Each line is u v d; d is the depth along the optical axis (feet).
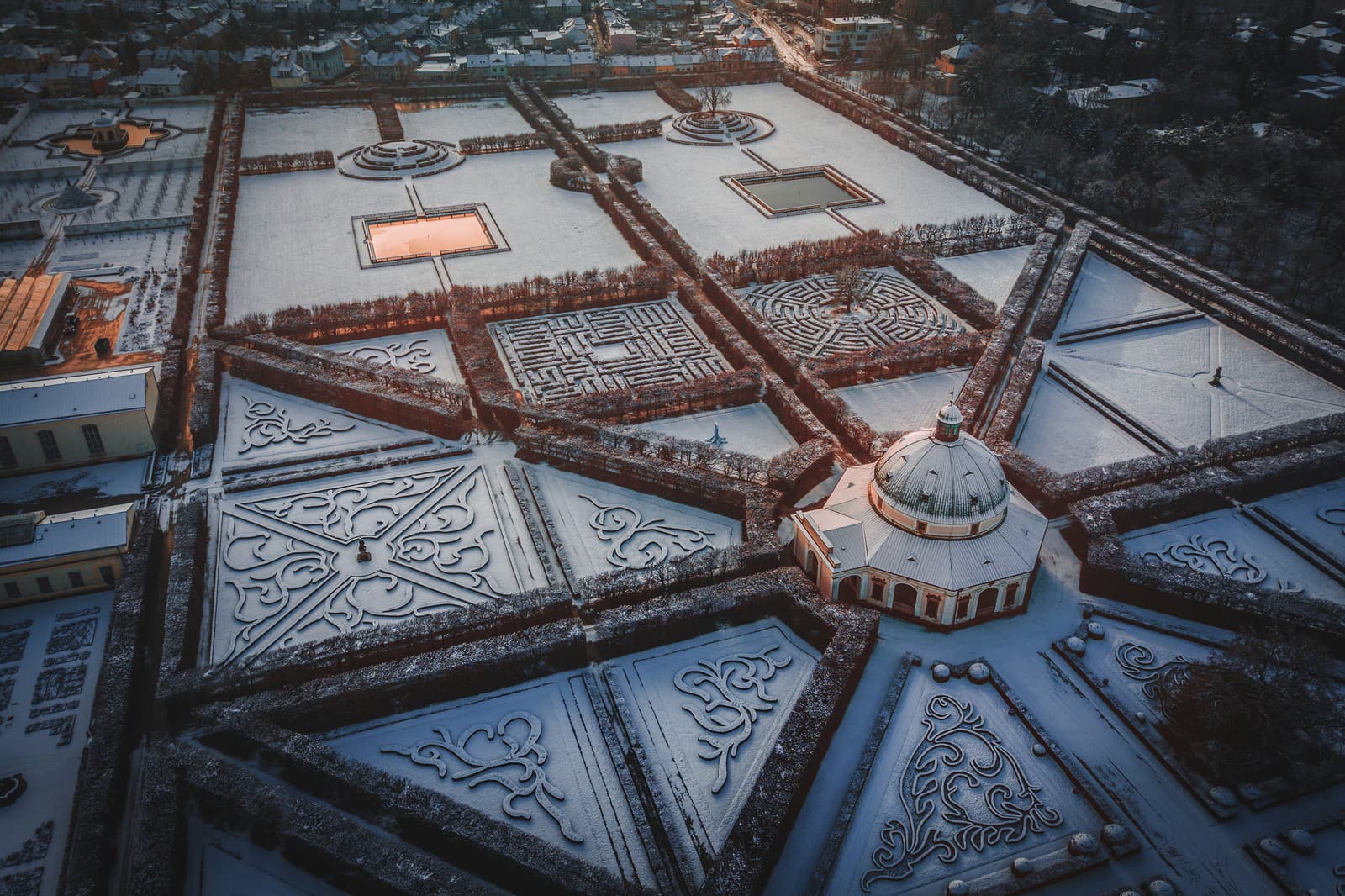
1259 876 414.00
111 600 568.82
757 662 528.63
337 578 582.76
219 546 604.49
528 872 409.69
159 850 410.31
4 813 443.32
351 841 416.26
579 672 523.29
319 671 510.99
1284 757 455.22
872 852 427.74
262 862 428.56
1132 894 403.34
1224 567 583.58
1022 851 427.33
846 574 546.67
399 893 403.95
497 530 622.54
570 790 459.73
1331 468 653.71
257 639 537.65
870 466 620.90
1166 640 531.50
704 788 460.14
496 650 508.94
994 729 483.92
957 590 523.29
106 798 434.30
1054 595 565.53
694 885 416.26
